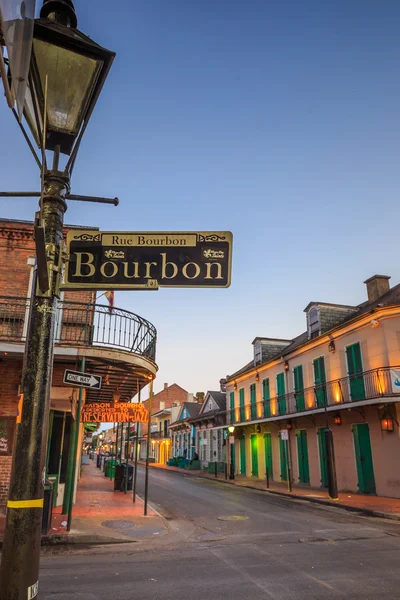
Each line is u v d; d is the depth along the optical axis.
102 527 9.27
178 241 3.25
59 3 2.88
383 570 6.38
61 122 2.76
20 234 12.46
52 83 2.68
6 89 1.74
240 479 25.12
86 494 15.21
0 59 1.60
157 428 56.22
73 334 12.01
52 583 5.65
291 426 22.20
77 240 3.17
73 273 3.09
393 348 16.02
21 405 2.39
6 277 12.09
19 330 11.62
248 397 28.39
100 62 2.70
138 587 5.55
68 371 8.12
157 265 3.18
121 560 7.00
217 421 33.69
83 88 2.73
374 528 9.98
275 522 10.90
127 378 13.00
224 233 3.29
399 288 18.36
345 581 5.84
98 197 3.30
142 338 11.10
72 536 8.28
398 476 15.20
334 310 21.34
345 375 18.42
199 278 3.19
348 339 18.39
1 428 10.91
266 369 25.95
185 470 35.00
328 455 15.60
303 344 21.20
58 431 11.98
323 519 11.40
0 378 11.20
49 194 2.77
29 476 2.28
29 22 1.85
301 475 21.25
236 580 5.89
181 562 6.88
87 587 5.51
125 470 16.48
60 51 2.64
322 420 19.77
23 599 2.13
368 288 20.16
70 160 2.86
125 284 3.12
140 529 9.30
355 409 17.27
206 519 11.38
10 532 2.20
